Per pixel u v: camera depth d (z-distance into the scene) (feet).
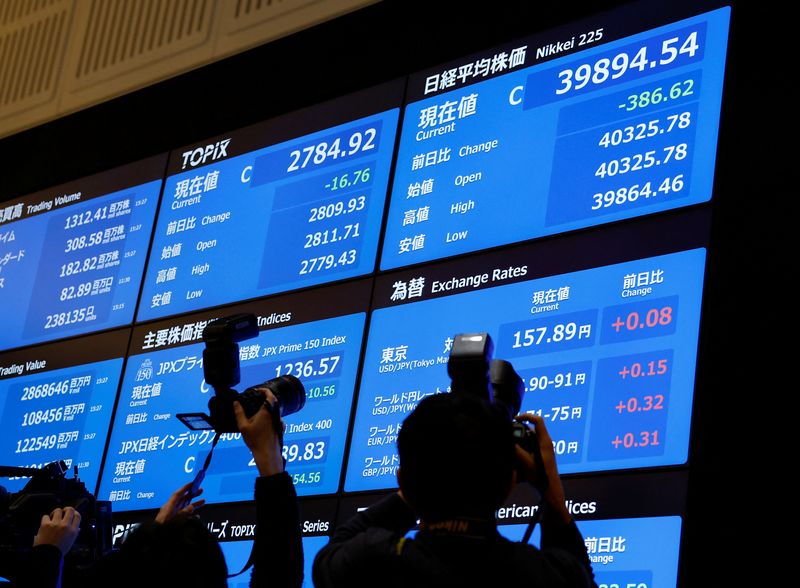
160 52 16.07
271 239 13.60
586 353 10.64
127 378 13.91
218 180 14.48
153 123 15.67
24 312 15.49
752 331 9.89
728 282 10.16
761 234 10.19
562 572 5.48
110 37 16.81
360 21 14.25
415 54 13.56
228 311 13.51
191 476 12.72
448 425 5.49
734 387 9.78
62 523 7.98
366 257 12.69
